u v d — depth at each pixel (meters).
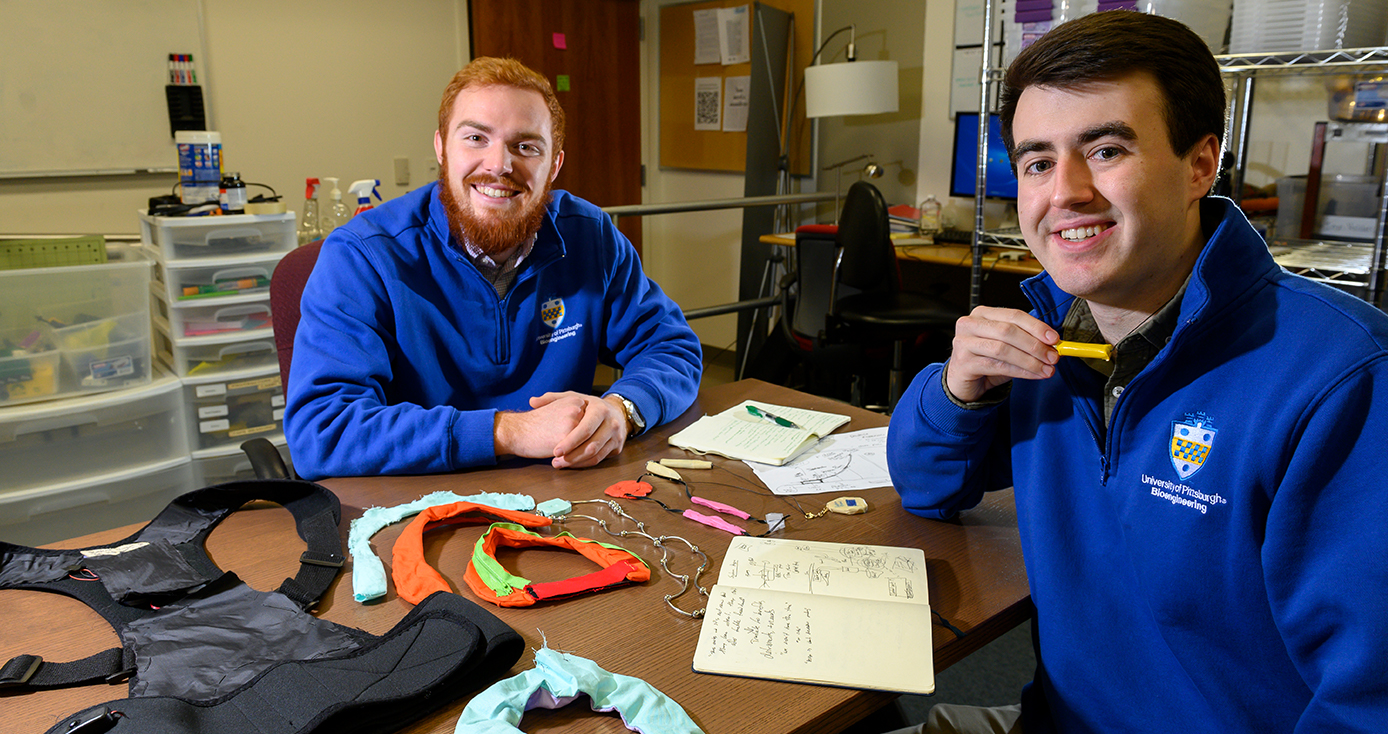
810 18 4.36
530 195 1.41
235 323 2.53
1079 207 0.76
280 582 0.89
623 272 1.64
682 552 0.98
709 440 1.31
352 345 1.31
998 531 1.04
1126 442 0.83
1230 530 0.75
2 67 3.00
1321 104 2.69
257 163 3.64
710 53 4.66
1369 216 2.51
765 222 4.47
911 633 0.81
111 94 3.24
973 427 0.97
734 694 0.73
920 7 3.89
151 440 2.43
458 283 1.43
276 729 0.63
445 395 1.45
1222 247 0.74
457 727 0.65
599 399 1.30
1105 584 0.85
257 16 3.53
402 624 0.76
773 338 3.87
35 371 2.21
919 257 3.38
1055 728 0.91
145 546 0.94
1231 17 2.28
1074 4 2.54
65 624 0.81
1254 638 0.75
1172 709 0.80
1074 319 0.92
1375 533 0.64
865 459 1.26
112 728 0.62
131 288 2.32
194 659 0.73
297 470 1.25
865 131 4.23
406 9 3.97
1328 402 0.67
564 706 0.71
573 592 0.87
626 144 5.01
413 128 4.11
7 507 2.21
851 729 1.04
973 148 3.70
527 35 4.38
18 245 2.20
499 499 1.09
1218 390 0.76
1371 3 2.04
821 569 0.92
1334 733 0.64
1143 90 0.72
